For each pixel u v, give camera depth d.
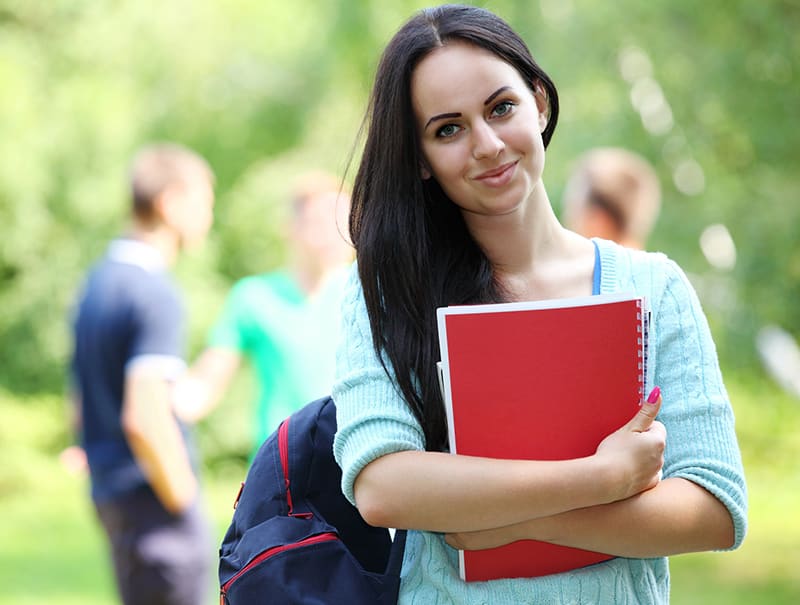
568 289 4.72
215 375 10.60
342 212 10.53
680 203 19.61
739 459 4.59
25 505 29.28
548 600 4.47
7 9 31.53
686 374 4.62
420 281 4.60
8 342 32.50
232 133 32.12
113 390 9.88
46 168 31.03
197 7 31.52
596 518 4.37
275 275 10.73
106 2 31.47
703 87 18.22
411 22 4.58
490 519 4.28
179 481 9.78
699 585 16.55
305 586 4.56
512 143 4.45
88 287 10.11
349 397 4.56
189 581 9.93
